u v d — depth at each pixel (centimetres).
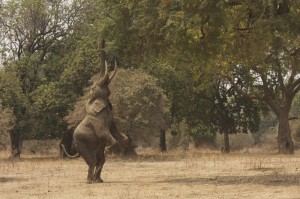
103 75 2822
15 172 3825
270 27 2383
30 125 6650
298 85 6719
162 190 2284
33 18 6925
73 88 6475
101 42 2845
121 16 2705
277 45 3030
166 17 2428
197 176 3064
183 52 2816
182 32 2467
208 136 10019
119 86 5509
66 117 5791
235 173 3241
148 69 6544
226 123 7656
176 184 2542
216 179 2783
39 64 6994
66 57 6900
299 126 11462
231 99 7669
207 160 4881
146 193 2180
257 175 2981
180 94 7238
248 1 2498
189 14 2345
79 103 5644
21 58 6831
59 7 6988
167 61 3186
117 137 2828
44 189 2523
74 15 7000
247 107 7681
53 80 7088
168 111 5756
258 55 3206
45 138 7206
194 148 9612
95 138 2700
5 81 6334
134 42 2759
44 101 6384
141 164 4578
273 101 6569
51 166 4547
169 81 6831
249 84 6562
